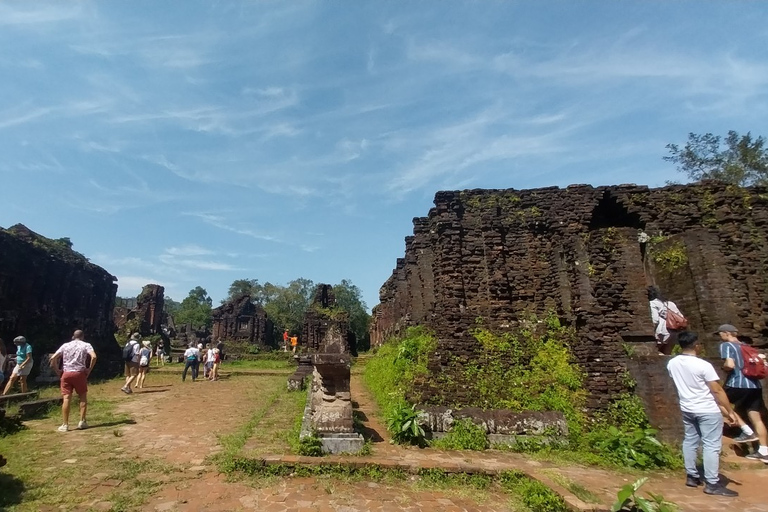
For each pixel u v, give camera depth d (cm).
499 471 698
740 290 1164
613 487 680
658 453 817
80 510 526
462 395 979
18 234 2467
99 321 3117
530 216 1345
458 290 1230
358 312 7062
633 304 1087
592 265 1167
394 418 895
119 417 1079
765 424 952
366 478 675
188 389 1706
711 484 668
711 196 1348
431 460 738
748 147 2738
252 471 670
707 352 1099
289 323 6981
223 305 5397
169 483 622
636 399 953
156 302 4466
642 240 1310
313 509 556
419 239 1752
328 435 780
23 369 1325
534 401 980
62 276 2647
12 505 529
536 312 1254
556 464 784
